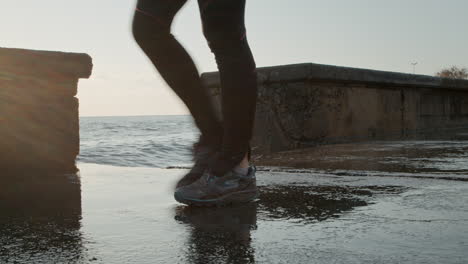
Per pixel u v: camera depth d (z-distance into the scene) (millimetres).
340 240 1293
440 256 1131
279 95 5348
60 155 3135
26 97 3016
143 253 1209
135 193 2209
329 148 4770
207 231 1427
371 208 1728
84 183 2580
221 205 1839
